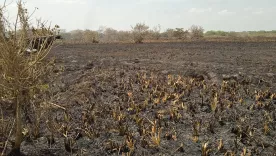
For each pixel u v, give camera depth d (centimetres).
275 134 498
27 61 387
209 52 1609
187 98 692
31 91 407
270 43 2233
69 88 707
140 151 445
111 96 715
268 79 833
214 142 471
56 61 1140
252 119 561
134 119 562
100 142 474
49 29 414
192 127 532
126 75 923
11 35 381
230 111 604
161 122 552
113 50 1830
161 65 1102
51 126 490
